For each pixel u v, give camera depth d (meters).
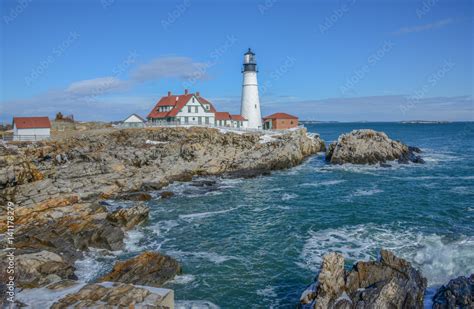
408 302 15.99
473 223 27.55
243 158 53.53
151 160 49.12
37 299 15.74
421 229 26.42
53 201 30.38
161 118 74.06
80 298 15.31
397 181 45.09
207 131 60.31
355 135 61.72
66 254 22.53
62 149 51.66
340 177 48.78
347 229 27.12
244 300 18.03
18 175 35.88
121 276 19.38
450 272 19.50
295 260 22.19
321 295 15.90
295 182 45.84
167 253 23.75
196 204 35.78
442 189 39.66
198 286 19.33
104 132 59.91
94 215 28.38
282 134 65.75
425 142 102.88
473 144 93.56
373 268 17.30
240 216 31.50
